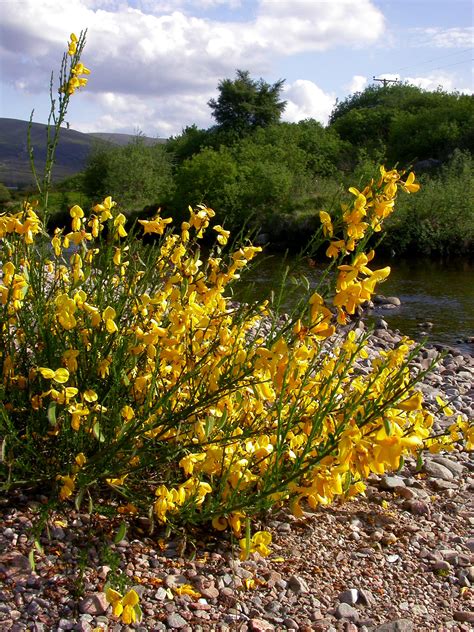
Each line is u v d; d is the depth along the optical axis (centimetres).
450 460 425
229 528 298
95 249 316
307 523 320
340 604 259
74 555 257
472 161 3133
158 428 290
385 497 362
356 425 210
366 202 246
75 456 281
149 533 282
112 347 296
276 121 5616
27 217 300
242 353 270
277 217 2641
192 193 3050
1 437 292
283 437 263
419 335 1099
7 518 272
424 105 5156
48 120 319
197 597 250
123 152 3984
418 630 253
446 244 2325
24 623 221
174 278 276
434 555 304
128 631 226
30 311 317
